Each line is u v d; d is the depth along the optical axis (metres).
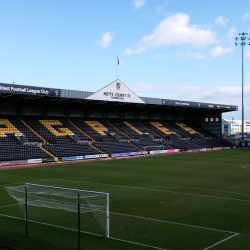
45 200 19.19
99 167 40.03
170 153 64.06
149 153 60.88
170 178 30.44
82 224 15.42
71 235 13.87
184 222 15.79
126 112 76.44
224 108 77.06
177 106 68.81
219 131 85.88
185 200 20.77
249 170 36.59
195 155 59.03
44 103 58.50
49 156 47.19
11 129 52.44
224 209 18.36
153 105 67.62
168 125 82.25
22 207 18.48
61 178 30.69
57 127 59.56
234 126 159.12
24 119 57.12
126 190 24.33
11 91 40.88
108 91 53.12
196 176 31.77
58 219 16.23
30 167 40.22
